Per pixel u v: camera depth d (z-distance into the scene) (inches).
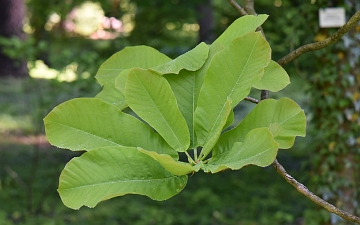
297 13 216.1
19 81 486.6
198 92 43.5
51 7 371.6
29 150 361.1
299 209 284.0
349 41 196.2
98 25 297.6
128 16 300.0
